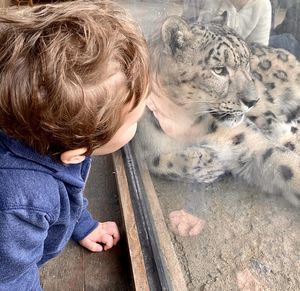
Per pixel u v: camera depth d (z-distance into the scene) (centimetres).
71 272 140
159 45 151
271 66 154
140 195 155
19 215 87
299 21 135
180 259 127
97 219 159
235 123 154
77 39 76
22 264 95
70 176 96
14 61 75
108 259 143
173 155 155
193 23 157
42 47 75
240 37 157
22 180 87
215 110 155
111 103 78
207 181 145
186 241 132
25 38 76
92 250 145
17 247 91
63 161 89
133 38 82
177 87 154
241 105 154
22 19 80
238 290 112
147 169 163
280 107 155
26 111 77
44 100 75
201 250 126
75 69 74
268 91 156
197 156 149
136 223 144
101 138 83
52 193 92
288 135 153
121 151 179
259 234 122
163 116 157
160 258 129
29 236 91
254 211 130
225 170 147
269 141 149
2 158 87
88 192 171
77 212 110
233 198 137
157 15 165
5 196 86
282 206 129
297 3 134
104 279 138
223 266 119
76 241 148
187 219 138
